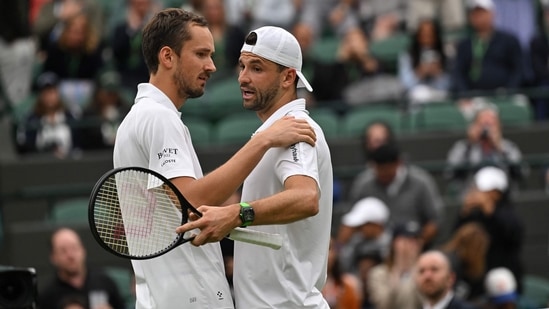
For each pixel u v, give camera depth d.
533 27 51.81
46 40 48.00
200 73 18.34
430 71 48.03
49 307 32.94
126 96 45.81
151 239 17.69
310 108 46.12
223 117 46.22
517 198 42.78
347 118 46.00
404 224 35.31
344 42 48.97
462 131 45.47
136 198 17.72
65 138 44.22
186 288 18.11
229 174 17.48
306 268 18.50
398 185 38.34
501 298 34.03
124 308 34.12
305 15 53.50
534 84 48.88
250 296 18.42
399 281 32.56
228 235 17.28
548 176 43.81
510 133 45.97
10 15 49.03
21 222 41.53
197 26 18.34
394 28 53.09
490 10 48.31
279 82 18.47
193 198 17.42
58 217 41.12
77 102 46.50
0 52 48.66
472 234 35.84
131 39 46.44
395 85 47.59
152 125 17.97
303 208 17.55
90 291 33.41
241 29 48.31
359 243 35.72
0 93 47.41
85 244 39.97
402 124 46.41
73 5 48.16
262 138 17.69
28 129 44.38
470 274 35.62
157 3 50.69
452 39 52.88
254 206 17.22
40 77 46.50
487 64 47.66
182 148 17.95
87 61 47.28
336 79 47.22
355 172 41.50
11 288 18.66
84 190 41.88
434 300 31.27
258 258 18.38
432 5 53.22
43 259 40.31
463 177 42.16
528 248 42.72
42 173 43.19
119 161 18.38
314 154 18.03
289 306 18.31
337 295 32.41
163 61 18.28
